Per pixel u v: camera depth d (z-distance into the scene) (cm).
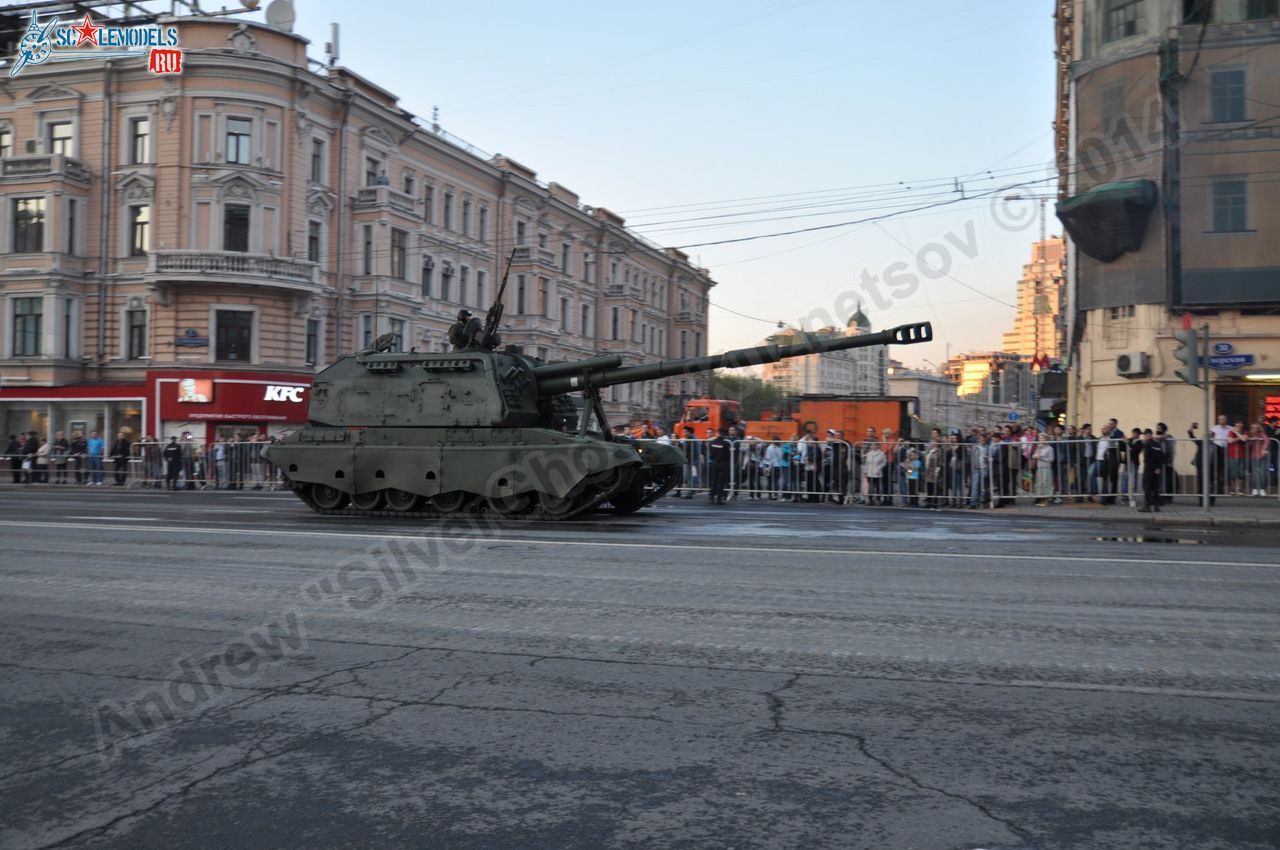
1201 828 360
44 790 411
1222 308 2256
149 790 409
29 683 574
